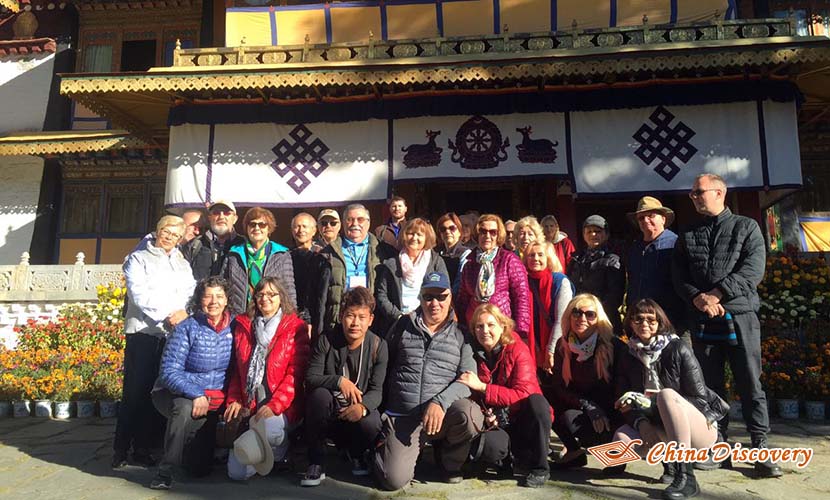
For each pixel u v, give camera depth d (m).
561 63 8.57
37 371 7.21
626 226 12.32
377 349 4.24
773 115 8.71
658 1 9.91
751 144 8.68
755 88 8.76
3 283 9.91
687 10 9.84
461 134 9.33
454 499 3.66
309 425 4.05
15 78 14.66
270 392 4.27
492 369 4.26
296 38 10.45
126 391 4.57
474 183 11.85
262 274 5.01
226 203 5.56
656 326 4.01
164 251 4.78
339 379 4.08
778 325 7.66
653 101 8.97
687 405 3.70
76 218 14.03
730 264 4.23
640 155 8.90
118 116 10.45
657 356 3.97
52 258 13.84
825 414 6.11
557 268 5.11
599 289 5.29
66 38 14.62
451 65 8.75
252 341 4.41
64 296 9.77
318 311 4.90
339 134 9.51
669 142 8.87
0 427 6.16
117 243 13.80
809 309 7.68
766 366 6.48
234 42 10.42
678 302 4.68
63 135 12.61
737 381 4.25
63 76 9.02
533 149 9.14
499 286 4.75
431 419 3.79
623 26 9.02
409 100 9.48
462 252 5.66
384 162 9.36
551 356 4.72
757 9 12.27
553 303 4.88
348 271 5.05
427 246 5.02
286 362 4.31
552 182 11.55
